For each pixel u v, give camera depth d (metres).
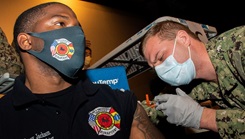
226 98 1.53
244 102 1.45
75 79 1.11
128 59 1.78
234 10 4.14
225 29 4.19
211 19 4.28
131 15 4.22
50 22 1.06
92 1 3.76
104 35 3.69
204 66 1.53
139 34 1.60
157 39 1.55
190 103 1.44
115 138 0.94
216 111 1.36
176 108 1.44
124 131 0.99
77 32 1.05
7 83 1.27
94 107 1.01
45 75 1.04
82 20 3.53
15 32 1.12
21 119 0.94
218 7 4.21
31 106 0.97
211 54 1.48
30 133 0.90
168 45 1.53
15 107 0.96
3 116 0.95
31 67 1.05
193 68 1.52
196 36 1.60
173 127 2.15
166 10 4.38
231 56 1.37
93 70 1.40
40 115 0.95
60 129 0.91
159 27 1.59
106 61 1.79
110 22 3.86
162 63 1.56
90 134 0.93
